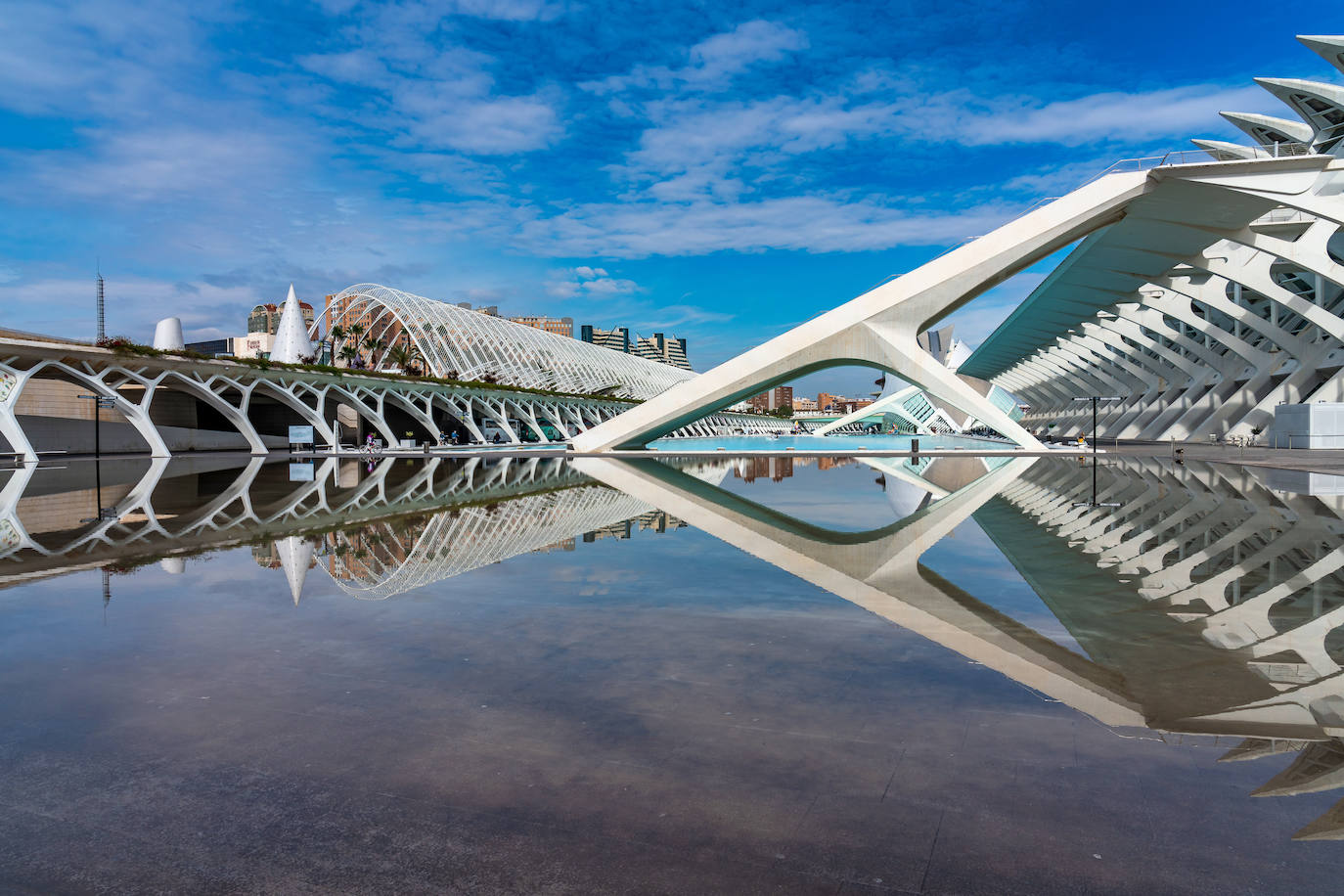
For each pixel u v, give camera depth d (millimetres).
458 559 8750
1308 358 39125
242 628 5738
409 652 5047
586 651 5023
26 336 50469
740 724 3719
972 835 2660
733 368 32906
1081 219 28016
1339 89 36562
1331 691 4129
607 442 35781
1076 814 2801
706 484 19812
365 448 50125
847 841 2635
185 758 3418
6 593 7062
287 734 3686
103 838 2744
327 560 8773
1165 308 44125
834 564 8234
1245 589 6852
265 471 27344
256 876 2480
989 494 16312
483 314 72438
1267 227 30359
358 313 71938
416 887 2396
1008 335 55281
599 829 2742
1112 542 9695
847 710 3891
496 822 2816
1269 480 18609
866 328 31359
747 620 5836
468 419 61844
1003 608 6188
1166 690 4191
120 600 6754
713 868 2482
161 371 42312
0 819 2898
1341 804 2852
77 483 21906
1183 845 2576
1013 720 3738
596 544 9812
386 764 3326
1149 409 55438
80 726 3811
